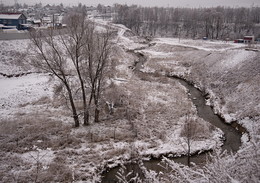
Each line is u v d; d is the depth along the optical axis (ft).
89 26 67.72
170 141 60.34
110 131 63.00
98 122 68.64
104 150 54.75
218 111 80.84
